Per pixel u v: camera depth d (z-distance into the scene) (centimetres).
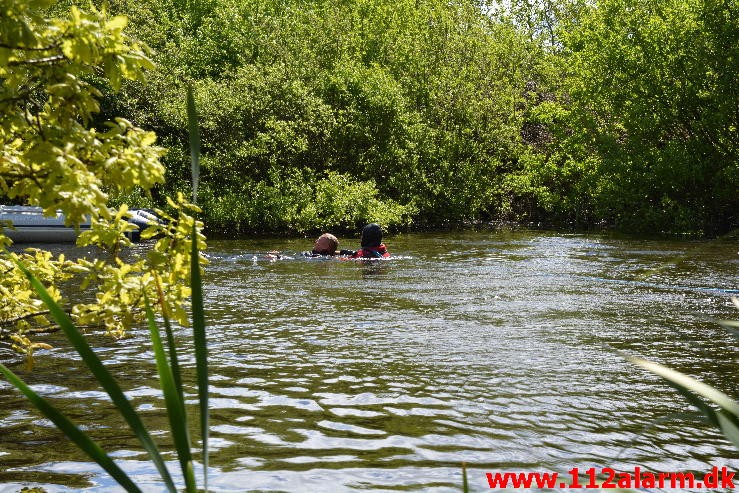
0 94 327
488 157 3356
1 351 736
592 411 552
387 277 1388
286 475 423
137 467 434
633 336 841
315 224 2627
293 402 575
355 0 4153
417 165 3216
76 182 325
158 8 3984
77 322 429
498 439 488
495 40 3794
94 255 1761
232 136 2897
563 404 570
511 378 650
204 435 192
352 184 2855
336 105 3120
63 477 416
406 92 3441
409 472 428
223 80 3203
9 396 581
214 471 430
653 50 2853
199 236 423
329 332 860
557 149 3475
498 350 764
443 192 3162
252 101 2919
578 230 2864
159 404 563
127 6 3259
